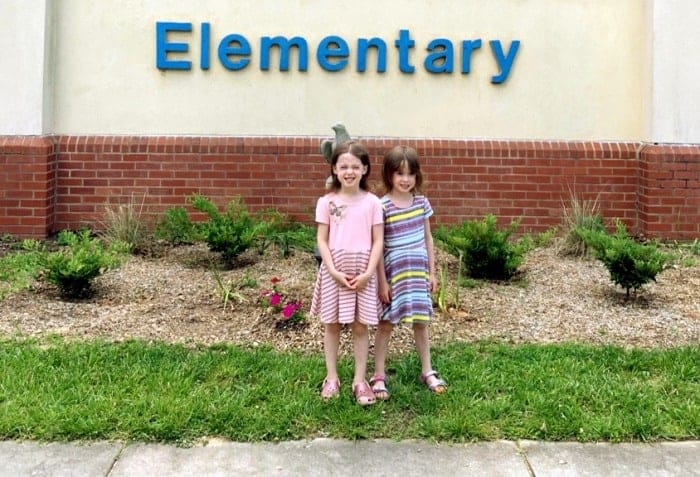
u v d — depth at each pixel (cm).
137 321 579
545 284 701
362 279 432
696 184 870
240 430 407
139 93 886
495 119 903
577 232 755
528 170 897
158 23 877
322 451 392
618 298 660
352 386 456
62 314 594
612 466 379
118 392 443
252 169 888
